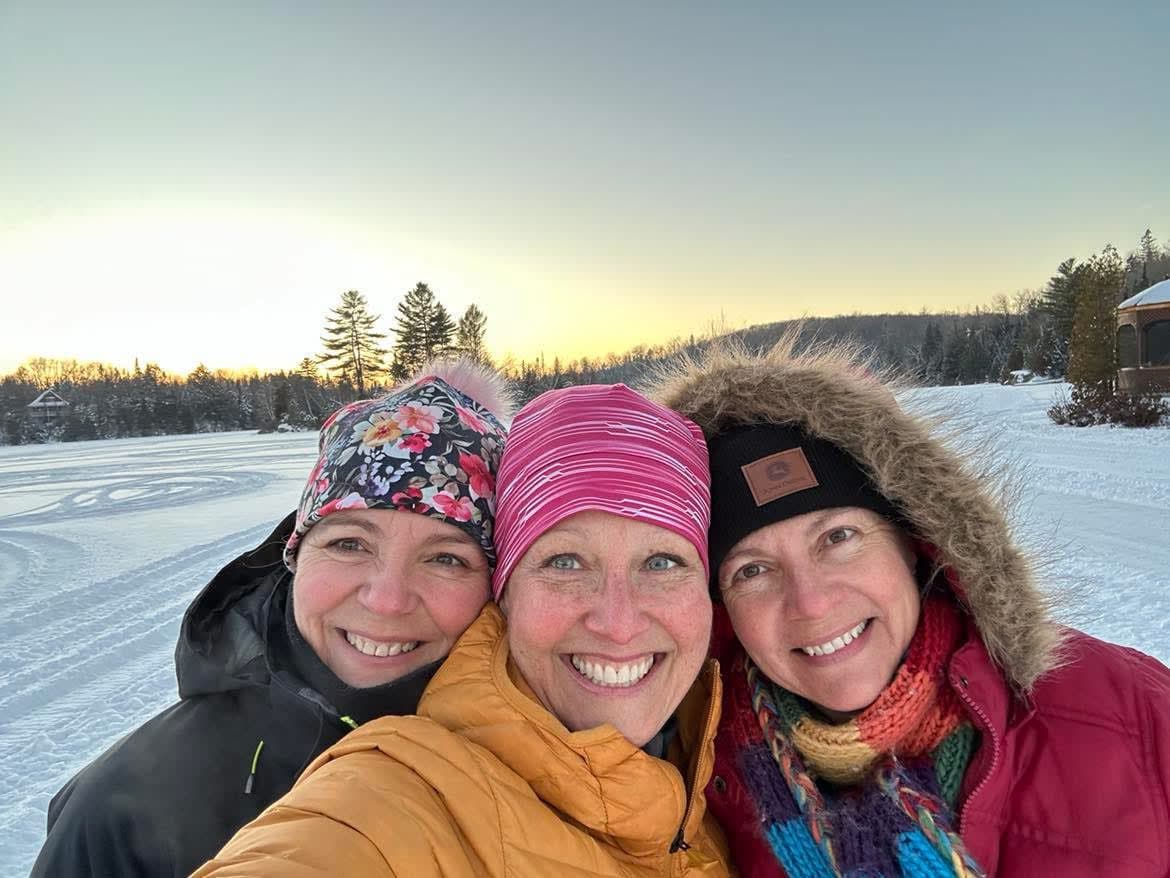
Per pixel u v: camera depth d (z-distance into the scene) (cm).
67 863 52
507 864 42
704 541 54
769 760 56
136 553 354
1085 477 381
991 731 51
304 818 39
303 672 57
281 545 62
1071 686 54
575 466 51
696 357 66
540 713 47
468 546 57
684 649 52
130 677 189
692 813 52
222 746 55
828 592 53
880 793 52
